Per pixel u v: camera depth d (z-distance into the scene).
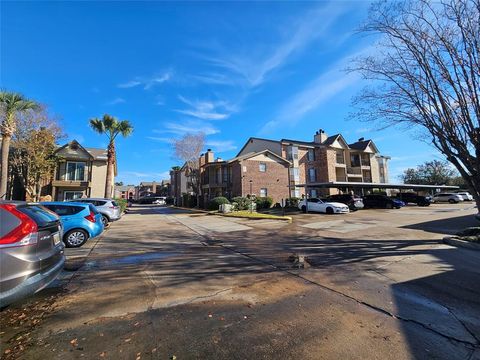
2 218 3.70
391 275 5.87
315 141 41.16
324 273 6.07
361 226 14.80
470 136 9.08
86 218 9.90
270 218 18.98
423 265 6.67
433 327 3.56
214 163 36.22
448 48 8.79
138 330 3.50
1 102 17.56
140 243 10.46
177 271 6.34
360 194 41.66
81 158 28.95
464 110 9.00
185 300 4.52
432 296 4.65
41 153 23.69
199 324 3.65
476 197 9.59
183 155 36.59
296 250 8.77
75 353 3.00
